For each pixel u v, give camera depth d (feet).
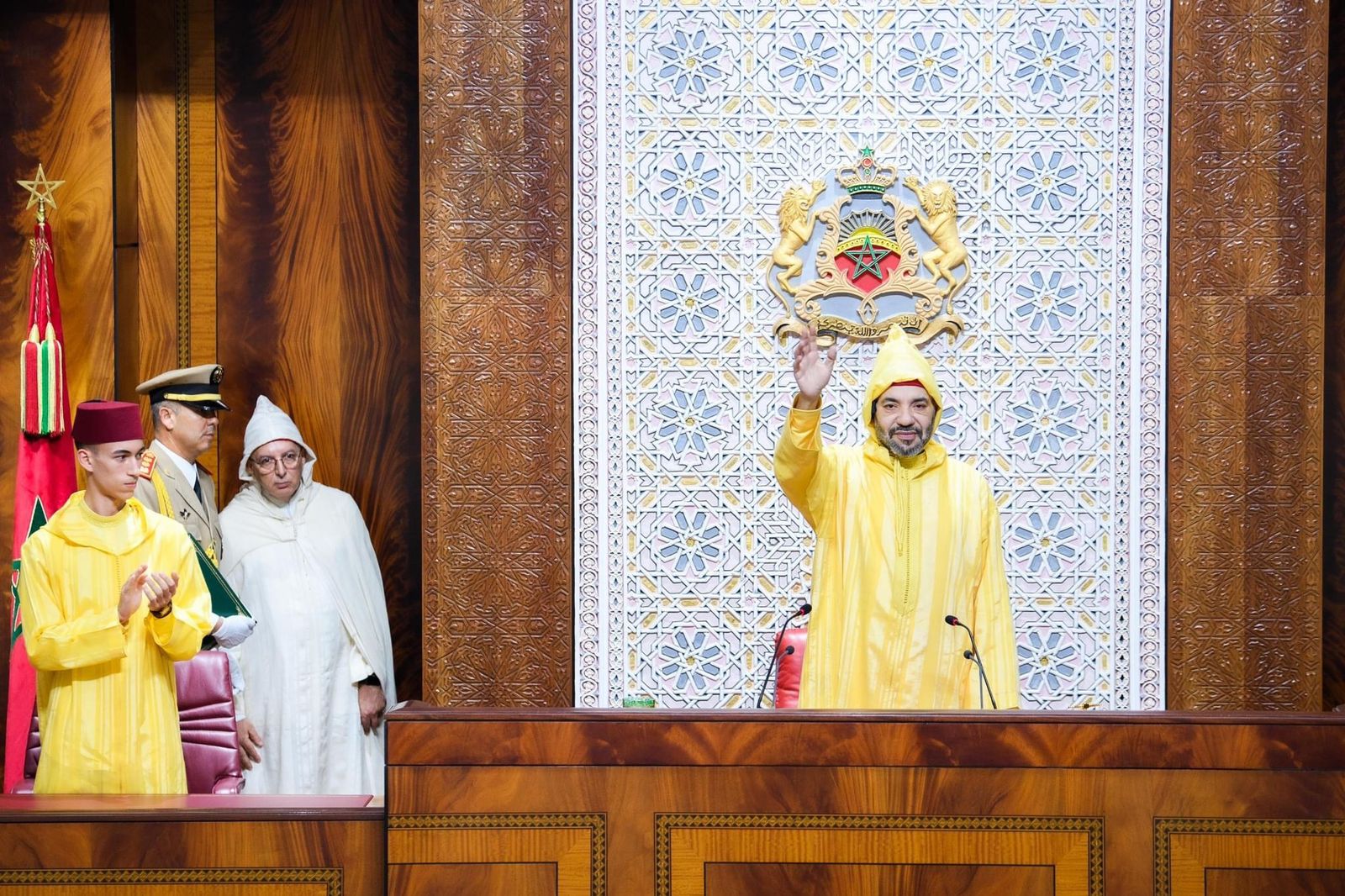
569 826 18.72
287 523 32.07
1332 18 35.27
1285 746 18.69
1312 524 31.96
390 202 35.81
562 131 32.22
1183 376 32.22
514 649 32.09
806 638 25.76
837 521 24.11
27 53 32.78
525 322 32.19
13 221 32.73
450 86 32.14
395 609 35.91
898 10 32.91
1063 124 32.83
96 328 32.89
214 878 18.80
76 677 22.56
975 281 32.86
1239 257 32.14
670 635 32.71
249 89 35.60
